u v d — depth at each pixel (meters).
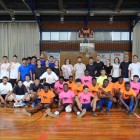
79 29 9.72
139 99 4.62
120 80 4.63
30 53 9.71
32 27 9.68
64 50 9.83
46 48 9.85
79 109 4.23
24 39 9.71
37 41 9.66
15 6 8.76
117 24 9.69
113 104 4.88
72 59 9.80
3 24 9.73
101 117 3.60
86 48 9.70
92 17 9.58
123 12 8.19
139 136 2.62
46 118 3.52
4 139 2.52
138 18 8.66
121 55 9.73
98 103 4.12
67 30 9.73
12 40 9.73
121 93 3.95
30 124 3.15
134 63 4.96
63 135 2.65
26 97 4.63
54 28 9.77
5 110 4.18
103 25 9.70
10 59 9.77
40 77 4.88
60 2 7.42
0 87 4.68
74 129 2.90
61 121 3.33
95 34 9.76
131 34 9.66
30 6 7.89
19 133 2.74
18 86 4.59
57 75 5.36
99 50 9.77
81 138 2.54
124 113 3.91
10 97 4.68
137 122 3.27
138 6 8.78
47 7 8.93
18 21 9.58
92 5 8.77
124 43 9.74
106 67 5.48
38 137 2.58
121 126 3.05
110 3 8.55
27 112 3.67
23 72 5.23
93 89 4.43
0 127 3.00
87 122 3.27
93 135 2.65
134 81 4.45
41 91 4.22
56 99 4.83
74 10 8.23
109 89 4.13
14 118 3.52
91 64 5.31
